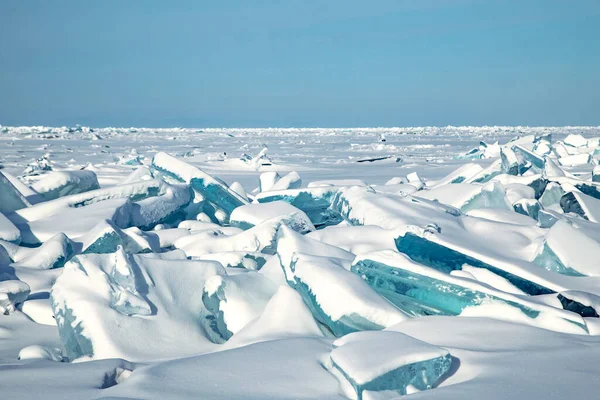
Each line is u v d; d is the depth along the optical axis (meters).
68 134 95.31
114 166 24.67
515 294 4.62
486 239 6.66
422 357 3.16
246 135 114.00
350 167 28.45
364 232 6.55
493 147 31.33
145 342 4.32
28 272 6.23
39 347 4.14
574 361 3.36
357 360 3.14
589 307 4.57
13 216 8.30
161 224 8.88
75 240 7.37
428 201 7.57
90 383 3.25
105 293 4.51
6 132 97.75
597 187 9.34
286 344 3.83
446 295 4.57
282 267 5.26
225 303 4.86
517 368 3.26
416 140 75.56
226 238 7.22
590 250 5.67
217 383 3.16
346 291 4.32
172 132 140.62
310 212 9.16
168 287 4.92
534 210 8.07
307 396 3.04
